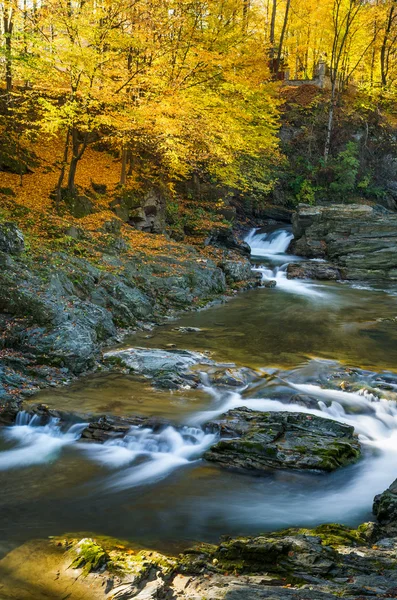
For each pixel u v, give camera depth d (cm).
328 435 878
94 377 1119
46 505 691
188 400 1016
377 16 3672
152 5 1767
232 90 2300
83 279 1474
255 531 641
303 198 3431
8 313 1199
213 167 2581
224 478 779
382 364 1260
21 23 1822
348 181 3438
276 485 762
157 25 1814
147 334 1465
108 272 1603
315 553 528
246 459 811
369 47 4016
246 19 2603
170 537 622
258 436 851
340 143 3706
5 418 943
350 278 2414
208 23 2330
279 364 1240
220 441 839
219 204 2769
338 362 1266
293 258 2703
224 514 681
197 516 674
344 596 448
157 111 1817
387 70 4228
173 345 1367
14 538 605
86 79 1731
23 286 1250
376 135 3828
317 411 986
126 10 1689
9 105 2216
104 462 819
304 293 2119
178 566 539
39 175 2166
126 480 766
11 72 2075
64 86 1942
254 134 2530
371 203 3475
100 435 888
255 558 543
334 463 800
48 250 1526
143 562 543
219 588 477
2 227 1367
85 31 1662
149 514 675
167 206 2519
